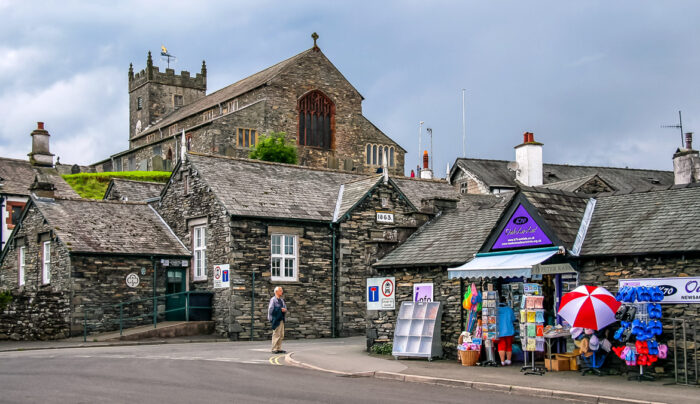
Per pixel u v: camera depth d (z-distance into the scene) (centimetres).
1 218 4578
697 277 1596
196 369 1814
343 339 3092
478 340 1941
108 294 3070
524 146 5088
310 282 3209
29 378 1614
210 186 3180
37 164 4250
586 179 4375
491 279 2055
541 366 1861
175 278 3294
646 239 1728
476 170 5394
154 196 4300
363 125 7169
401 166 7381
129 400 1300
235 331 2997
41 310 3033
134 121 9731
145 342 2817
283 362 2030
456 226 2392
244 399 1330
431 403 1334
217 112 7206
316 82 6906
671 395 1403
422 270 2220
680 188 1892
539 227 1875
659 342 1639
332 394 1418
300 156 6756
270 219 3128
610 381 1599
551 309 1955
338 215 3312
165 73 9538
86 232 3175
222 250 3091
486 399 1403
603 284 1778
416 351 2072
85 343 2761
